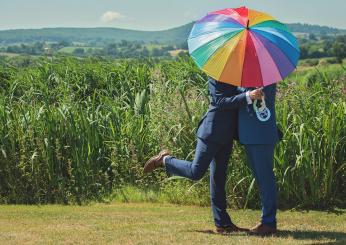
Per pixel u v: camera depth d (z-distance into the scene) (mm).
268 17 5969
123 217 7387
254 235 6230
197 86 10008
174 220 7172
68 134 9023
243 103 5875
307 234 6328
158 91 9609
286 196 8109
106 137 9414
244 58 5637
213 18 5973
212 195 6383
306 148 8016
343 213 7711
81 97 11727
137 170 9055
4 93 11367
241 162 8062
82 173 8906
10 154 8875
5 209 8133
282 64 5707
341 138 8156
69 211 7906
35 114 9195
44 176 8820
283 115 8141
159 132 8945
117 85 11625
